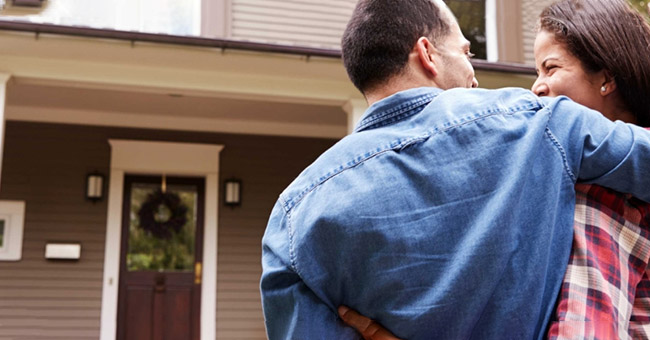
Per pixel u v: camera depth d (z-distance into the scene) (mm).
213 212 6871
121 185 6707
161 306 6766
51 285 6406
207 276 6773
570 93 1008
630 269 813
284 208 861
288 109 6586
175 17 5938
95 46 4652
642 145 812
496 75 5254
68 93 6113
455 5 6312
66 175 6594
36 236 6449
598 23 986
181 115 6820
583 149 824
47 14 5531
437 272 760
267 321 859
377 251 775
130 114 6773
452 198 777
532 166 801
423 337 758
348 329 802
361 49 954
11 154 6508
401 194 790
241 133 7051
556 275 784
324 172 845
